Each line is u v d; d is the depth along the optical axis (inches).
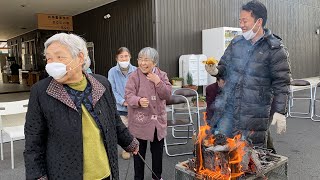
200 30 321.4
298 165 137.5
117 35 338.6
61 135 53.1
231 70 94.2
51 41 53.7
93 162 55.9
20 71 621.6
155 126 106.9
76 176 53.9
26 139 53.4
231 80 93.9
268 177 83.3
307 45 506.0
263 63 87.0
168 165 141.5
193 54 303.0
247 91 89.0
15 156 157.6
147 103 102.7
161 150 111.5
